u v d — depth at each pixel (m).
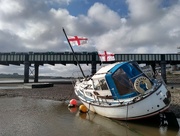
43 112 17.48
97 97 14.91
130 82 13.02
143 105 11.73
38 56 67.19
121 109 12.58
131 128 11.98
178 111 15.69
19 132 11.53
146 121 12.21
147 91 12.39
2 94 31.83
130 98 12.73
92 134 11.07
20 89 40.22
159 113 11.74
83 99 17.08
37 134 11.16
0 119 14.73
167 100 12.07
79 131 11.66
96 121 13.87
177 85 50.62
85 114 16.34
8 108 19.52
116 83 13.48
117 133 11.20
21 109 18.98
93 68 63.59
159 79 13.56
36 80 74.62
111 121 13.65
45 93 32.62
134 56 63.25
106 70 14.72
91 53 64.81
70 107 20.08
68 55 65.88
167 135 10.72
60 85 53.16
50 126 12.78
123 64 13.85
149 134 10.91
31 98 27.64
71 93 31.89
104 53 20.30
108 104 13.58
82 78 23.92
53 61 66.88
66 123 13.50
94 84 15.50
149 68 14.62
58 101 24.75
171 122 11.95
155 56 63.69
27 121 14.12
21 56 67.88
